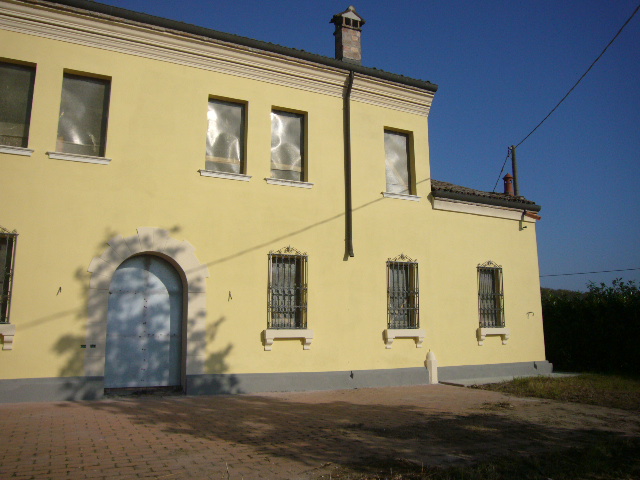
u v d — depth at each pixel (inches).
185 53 436.1
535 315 603.5
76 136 400.2
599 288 661.9
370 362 480.7
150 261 414.0
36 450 230.7
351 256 485.1
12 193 364.8
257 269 440.8
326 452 242.1
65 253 374.6
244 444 252.1
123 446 241.9
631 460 248.1
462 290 549.0
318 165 485.1
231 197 439.5
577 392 446.3
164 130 421.1
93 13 398.6
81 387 365.1
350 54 538.3
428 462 229.5
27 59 383.2
